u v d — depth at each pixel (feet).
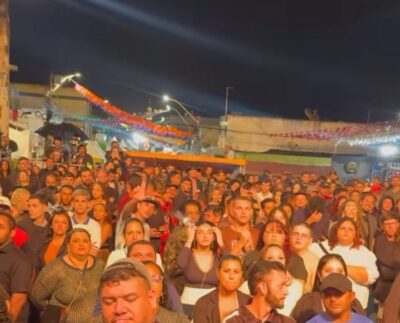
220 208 26.37
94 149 99.66
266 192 42.14
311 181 57.16
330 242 22.29
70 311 17.95
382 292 24.73
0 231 18.53
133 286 8.04
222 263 17.48
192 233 20.83
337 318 15.72
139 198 26.50
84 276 18.19
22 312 18.84
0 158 51.34
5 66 52.85
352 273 21.39
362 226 27.61
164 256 21.25
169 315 14.92
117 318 7.92
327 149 123.24
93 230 25.79
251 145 126.21
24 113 103.91
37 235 23.75
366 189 46.21
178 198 35.76
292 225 22.25
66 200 30.14
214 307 17.46
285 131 125.90
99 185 30.86
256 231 23.94
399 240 25.11
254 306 15.52
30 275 18.97
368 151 119.24
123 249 20.16
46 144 73.46
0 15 52.60
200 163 70.95
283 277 15.47
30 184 38.29
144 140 112.88
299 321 17.80
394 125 83.76
